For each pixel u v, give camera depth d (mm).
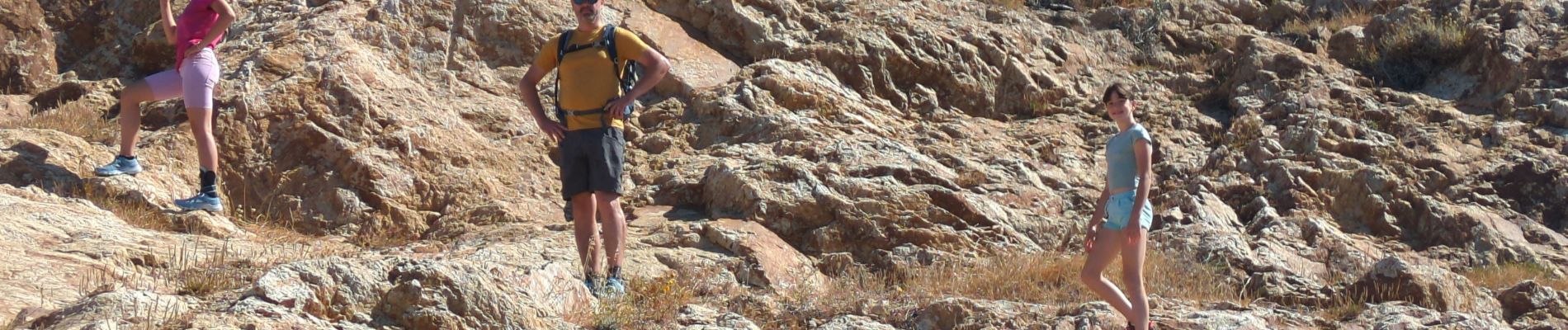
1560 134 9531
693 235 7348
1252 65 10805
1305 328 6078
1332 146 9414
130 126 7336
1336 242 8148
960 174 8594
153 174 7590
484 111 9227
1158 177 9438
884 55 10398
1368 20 12031
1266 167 9281
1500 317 6605
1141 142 5238
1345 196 8898
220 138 8008
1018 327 5742
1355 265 7895
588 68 6055
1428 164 9211
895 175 8250
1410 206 8758
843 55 10297
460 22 9867
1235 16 12555
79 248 5879
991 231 7859
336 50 9023
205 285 5340
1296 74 10695
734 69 10289
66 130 8352
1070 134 9969
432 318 4742
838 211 7770
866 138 8945
